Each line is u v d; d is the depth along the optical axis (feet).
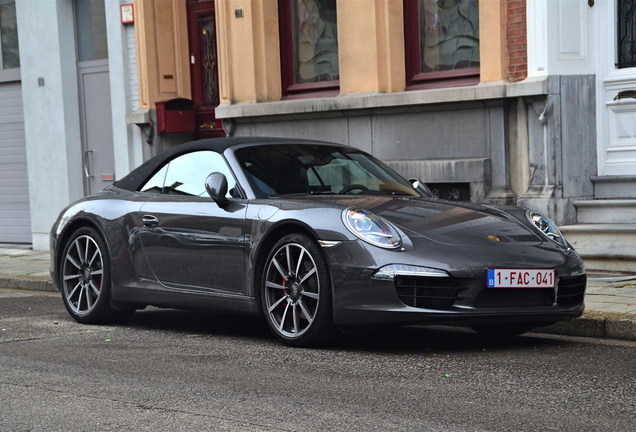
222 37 42.75
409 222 20.56
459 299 19.43
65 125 48.91
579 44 34.24
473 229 20.67
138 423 14.32
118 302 25.02
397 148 37.88
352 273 19.80
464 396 15.97
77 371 18.39
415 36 38.70
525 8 34.14
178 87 46.65
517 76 34.60
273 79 42.52
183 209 23.48
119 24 46.21
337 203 21.08
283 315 21.26
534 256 20.24
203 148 24.34
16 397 16.16
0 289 37.24
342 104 38.81
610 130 34.47
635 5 33.99
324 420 14.33
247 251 21.74
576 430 13.69
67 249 26.32
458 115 35.96
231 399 15.84
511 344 21.67
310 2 42.04
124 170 46.75
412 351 20.65
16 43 51.96
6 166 52.70
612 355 20.03
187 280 23.26
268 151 23.95
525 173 34.47
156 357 20.02
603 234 32.30
